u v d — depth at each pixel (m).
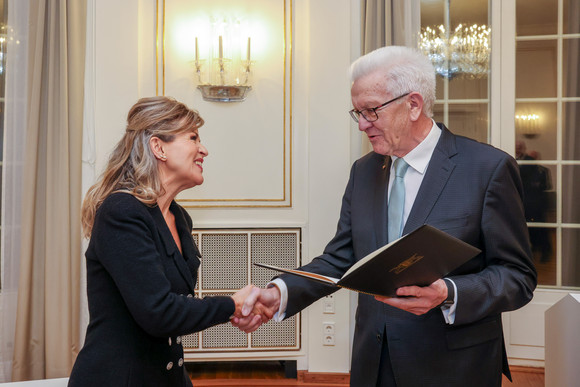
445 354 1.68
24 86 3.71
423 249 1.33
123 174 1.65
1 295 3.71
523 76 3.93
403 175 1.81
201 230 3.89
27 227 3.62
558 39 3.88
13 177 3.71
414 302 1.52
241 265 3.91
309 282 1.94
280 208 3.94
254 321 1.84
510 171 1.74
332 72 3.82
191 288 1.68
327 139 3.83
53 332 3.66
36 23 3.66
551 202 3.93
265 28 3.91
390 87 1.71
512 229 1.71
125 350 1.52
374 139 1.79
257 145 3.93
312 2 3.82
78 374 1.50
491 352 1.72
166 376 1.61
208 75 3.88
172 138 1.67
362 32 3.76
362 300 1.86
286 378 3.90
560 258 3.92
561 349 2.12
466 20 3.94
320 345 3.85
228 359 3.89
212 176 3.92
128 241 1.49
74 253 3.69
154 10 3.87
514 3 3.89
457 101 3.97
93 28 3.78
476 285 1.60
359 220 1.89
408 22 3.67
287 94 3.91
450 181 1.73
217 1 3.88
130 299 1.47
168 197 1.72
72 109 3.68
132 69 3.81
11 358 3.72
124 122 3.80
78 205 3.71
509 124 3.92
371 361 1.78
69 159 3.69
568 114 3.89
